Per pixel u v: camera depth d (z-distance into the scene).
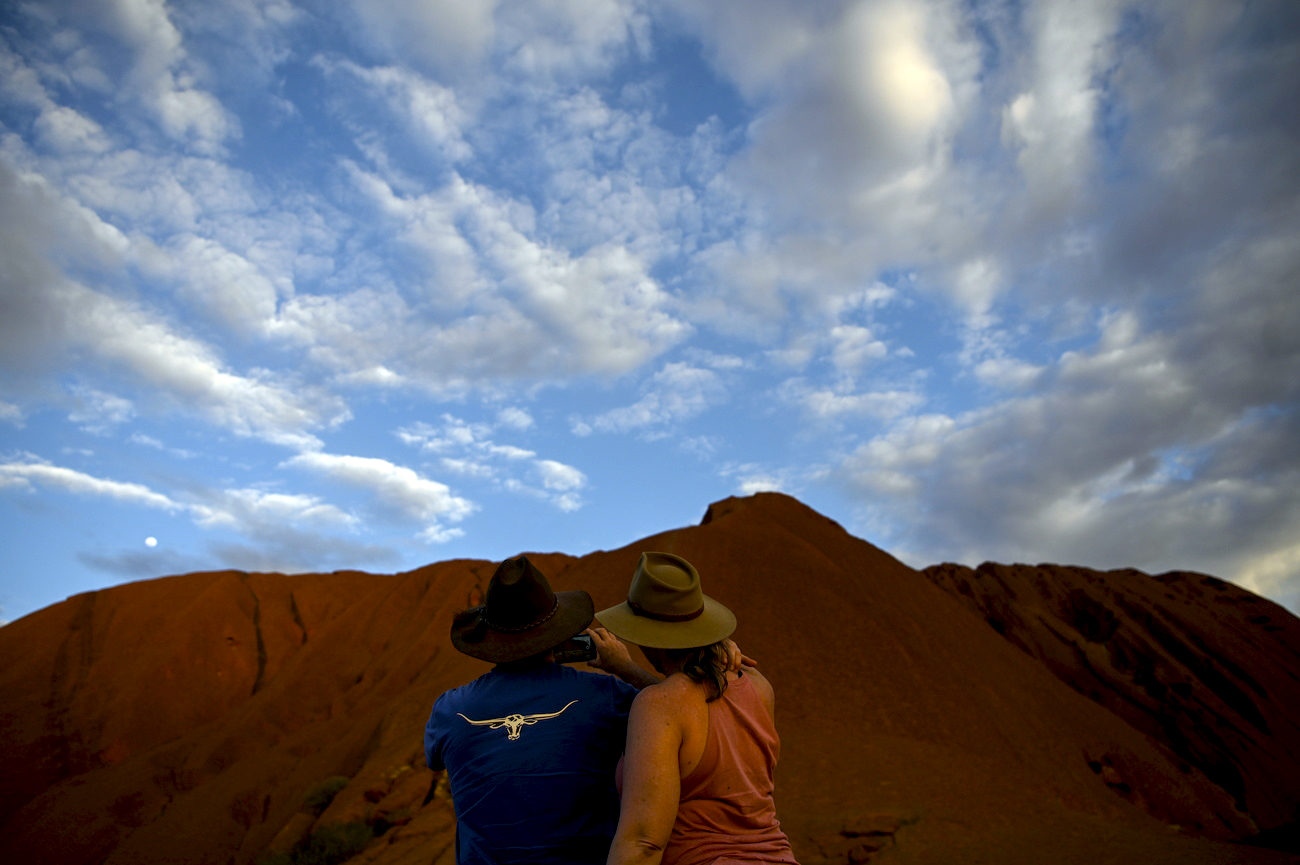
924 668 32.16
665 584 2.65
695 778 2.40
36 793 43.94
